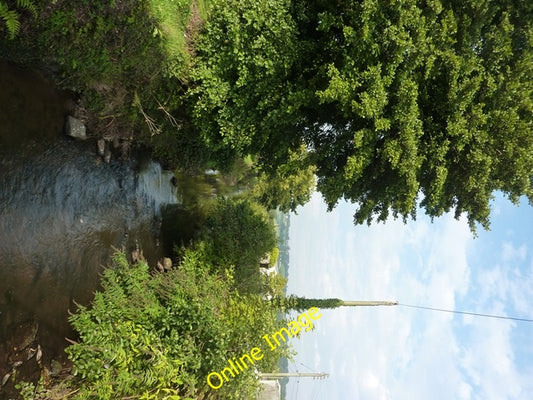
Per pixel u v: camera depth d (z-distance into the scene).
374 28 8.06
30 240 7.26
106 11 7.15
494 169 9.45
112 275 8.04
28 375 6.75
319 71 8.80
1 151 6.92
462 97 8.59
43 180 7.71
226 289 10.27
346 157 9.83
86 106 8.71
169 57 8.61
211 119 9.48
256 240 13.64
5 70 7.13
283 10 8.87
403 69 8.43
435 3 8.13
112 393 6.55
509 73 8.95
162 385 7.11
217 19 9.07
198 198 14.52
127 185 10.35
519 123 9.05
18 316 6.79
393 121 8.71
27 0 5.82
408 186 9.05
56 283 7.71
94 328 6.97
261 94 9.17
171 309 8.21
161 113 9.84
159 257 11.72
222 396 8.53
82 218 8.64
